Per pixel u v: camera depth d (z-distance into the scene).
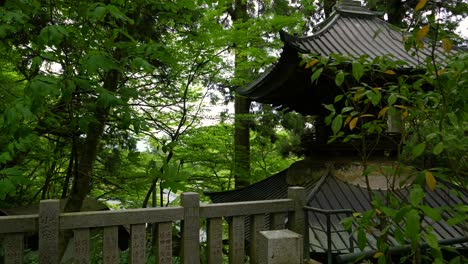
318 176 4.70
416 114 1.77
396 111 1.92
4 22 2.56
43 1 3.23
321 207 4.01
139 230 2.95
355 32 5.34
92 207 6.61
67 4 3.27
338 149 4.65
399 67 2.98
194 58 6.06
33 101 2.09
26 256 3.46
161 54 3.23
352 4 5.86
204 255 3.99
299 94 5.05
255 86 5.30
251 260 3.33
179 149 6.84
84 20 2.93
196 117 6.86
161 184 2.65
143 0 3.87
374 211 1.62
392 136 3.85
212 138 7.65
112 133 7.12
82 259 2.76
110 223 2.85
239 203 3.29
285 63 4.25
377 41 5.22
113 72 4.07
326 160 4.88
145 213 2.96
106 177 7.11
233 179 10.50
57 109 3.66
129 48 3.14
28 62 4.31
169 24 5.95
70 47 3.24
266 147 11.45
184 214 3.07
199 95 6.96
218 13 6.00
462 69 1.54
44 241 2.64
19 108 2.12
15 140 2.49
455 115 1.62
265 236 2.38
